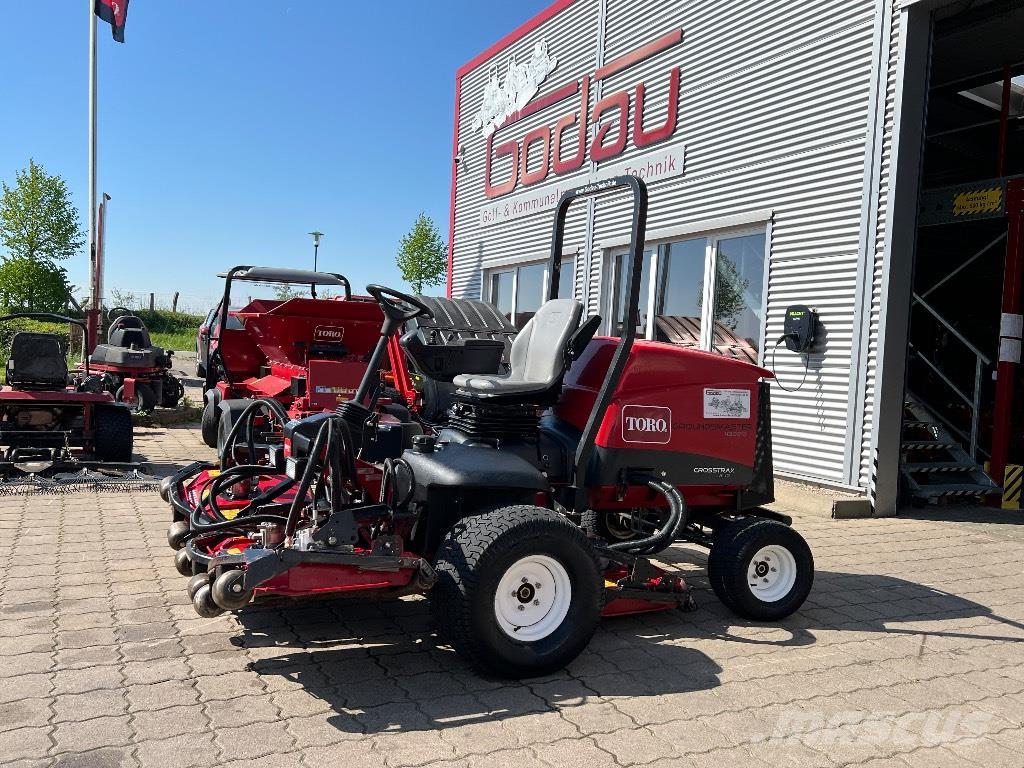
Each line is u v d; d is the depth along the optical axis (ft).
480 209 49.83
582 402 14.32
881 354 23.67
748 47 29.73
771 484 15.62
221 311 29.94
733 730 10.18
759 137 29.12
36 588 14.44
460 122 52.26
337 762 8.97
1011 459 31.27
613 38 37.47
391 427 14.37
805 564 14.53
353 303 26.55
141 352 39.65
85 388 25.94
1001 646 13.51
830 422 25.50
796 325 26.13
